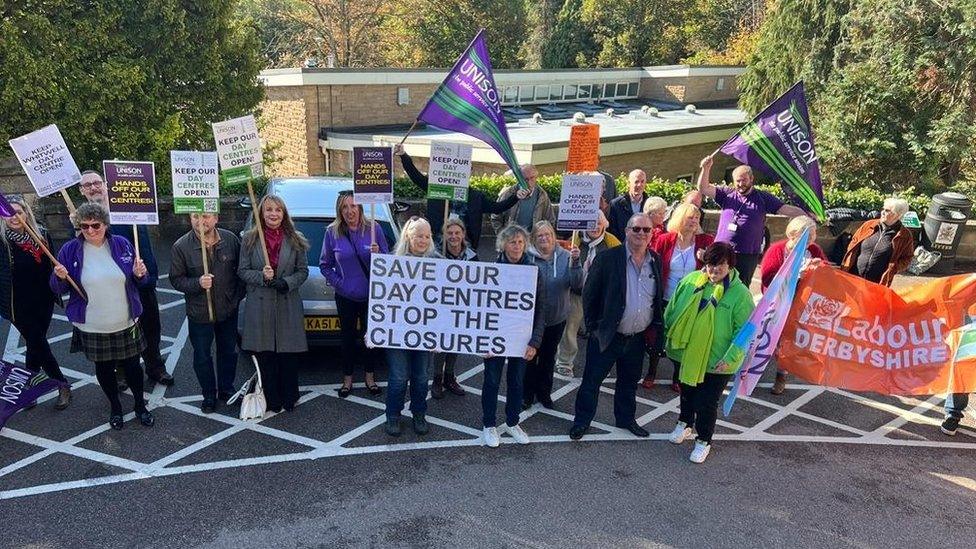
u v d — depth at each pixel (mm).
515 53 42844
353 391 6648
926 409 6832
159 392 6457
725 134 20812
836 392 7156
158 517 4672
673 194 13852
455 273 5508
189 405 6223
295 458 5449
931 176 15258
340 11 34344
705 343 5270
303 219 7508
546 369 6363
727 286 5320
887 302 6348
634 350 5691
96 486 4980
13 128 11227
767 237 7684
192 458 5383
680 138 19422
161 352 7391
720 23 41781
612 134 17719
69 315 5293
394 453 5594
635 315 5500
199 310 5680
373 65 37531
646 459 5680
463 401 6609
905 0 14594
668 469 5543
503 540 4605
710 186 7258
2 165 11477
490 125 5965
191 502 4848
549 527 4762
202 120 13203
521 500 5043
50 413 6008
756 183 20734
